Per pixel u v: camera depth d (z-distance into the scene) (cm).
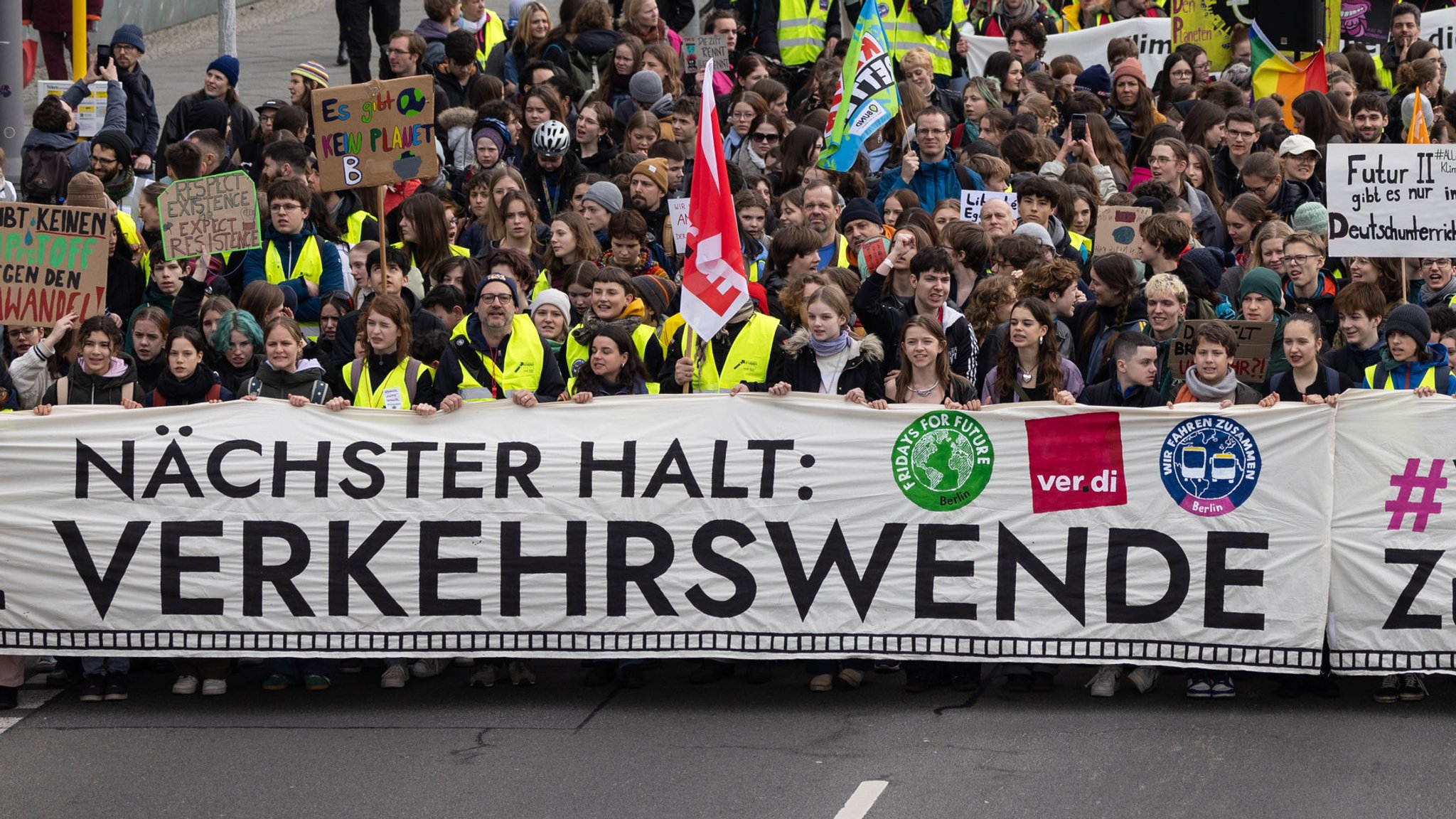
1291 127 2980
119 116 2945
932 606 1641
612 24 3441
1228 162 2605
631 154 2533
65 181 2686
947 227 2044
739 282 1705
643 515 1650
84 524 1655
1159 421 1620
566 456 1653
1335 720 1584
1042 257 1988
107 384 1756
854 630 1645
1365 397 1608
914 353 1664
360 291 2194
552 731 1571
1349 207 1844
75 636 1656
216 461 1655
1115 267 1861
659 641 1655
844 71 2486
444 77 3091
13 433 1650
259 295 1964
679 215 2241
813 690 1677
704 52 3186
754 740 1538
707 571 1652
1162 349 1773
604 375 1758
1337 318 1986
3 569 1652
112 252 2133
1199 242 2355
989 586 1638
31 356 1808
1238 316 2080
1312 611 1611
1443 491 1606
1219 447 1616
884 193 2492
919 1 3334
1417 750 1502
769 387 1747
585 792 1420
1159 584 1627
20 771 1492
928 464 1638
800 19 3469
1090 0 3831
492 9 4728
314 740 1558
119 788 1452
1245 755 1489
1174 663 1625
